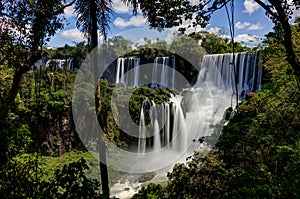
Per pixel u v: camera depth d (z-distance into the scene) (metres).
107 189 5.26
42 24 4.34
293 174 3.06
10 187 3.42
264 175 3.31
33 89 10.14
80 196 2.91
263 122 4.11
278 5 3.38
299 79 3.64
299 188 2.65
